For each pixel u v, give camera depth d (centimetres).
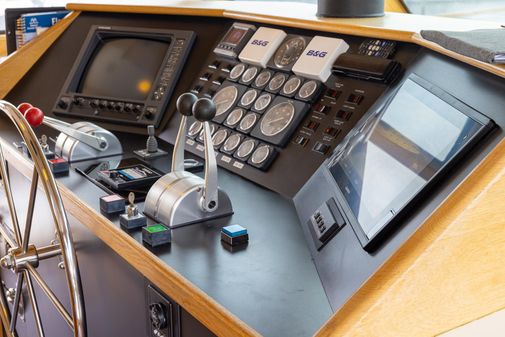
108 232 145
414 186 109
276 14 198
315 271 120
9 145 209
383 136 132
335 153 151
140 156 193
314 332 100
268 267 122
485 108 109
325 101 166
